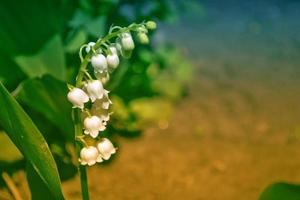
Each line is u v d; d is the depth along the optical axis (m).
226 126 0.56
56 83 0.37
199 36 0.88
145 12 0.62
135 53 0.54
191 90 0.64
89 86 0.30
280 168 0.49
